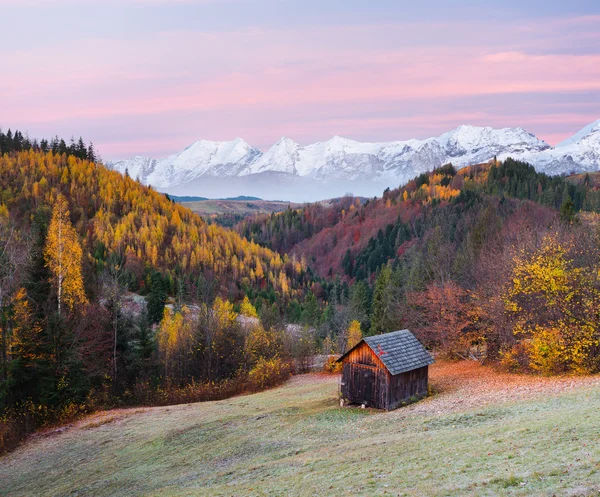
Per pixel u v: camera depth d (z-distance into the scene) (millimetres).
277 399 50125
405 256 149750
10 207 167375
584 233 54625
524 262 44125
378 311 86875
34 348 48594
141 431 42188
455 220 188000
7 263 46688
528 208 169750
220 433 38281
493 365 48812
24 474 36250
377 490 19359
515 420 26875
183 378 68000
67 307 56312
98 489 30625
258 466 28047
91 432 44281
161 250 174875
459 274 70188
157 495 26391
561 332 38875
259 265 186500
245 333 77812
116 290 64562
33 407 48250
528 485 16750
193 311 106562
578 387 32906
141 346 65500
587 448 19016
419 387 40594
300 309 142500
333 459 26016
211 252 184125
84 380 54031
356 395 40281
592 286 38438
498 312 46000
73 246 58500
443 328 56188
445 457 22000
